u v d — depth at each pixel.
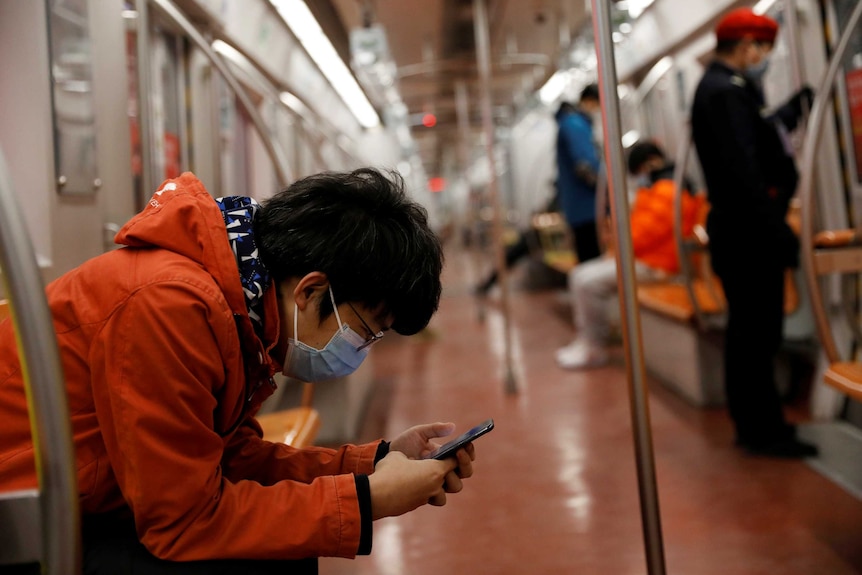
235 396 1.04
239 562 0.97
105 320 0.94
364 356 1.14
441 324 7.18
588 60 5.59
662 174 4.29
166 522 0.94
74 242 1.91
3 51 1.75
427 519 2.38
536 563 2.01
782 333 2.72
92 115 2.02
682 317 3.43
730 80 2.66
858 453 2.65
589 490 2.53
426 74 7.18
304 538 0.97
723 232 2.66
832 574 1.83
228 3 3.25
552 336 5.96
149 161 2.00
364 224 1.02
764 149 2.75
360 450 1.29
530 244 8.61
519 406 3.78
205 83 3.24
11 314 0.73
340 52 5.24
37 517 0.75
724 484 2.49
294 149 4.91
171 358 0.92
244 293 1.02
